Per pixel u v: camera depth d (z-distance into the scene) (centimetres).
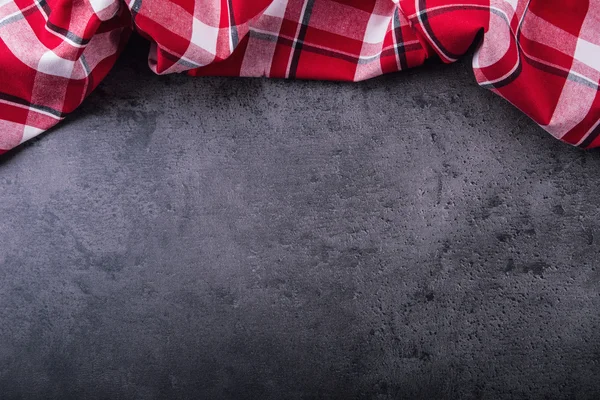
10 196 97
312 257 95
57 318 96
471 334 94
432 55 95
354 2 91
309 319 95
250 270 96
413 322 94
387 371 95
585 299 93
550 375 93
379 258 95
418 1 84
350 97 97
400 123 96
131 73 97
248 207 96
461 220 94
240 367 96
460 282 94
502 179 94
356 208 95
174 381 96
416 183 95
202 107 97
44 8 91
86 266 96
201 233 96
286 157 96
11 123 93
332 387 95
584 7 87
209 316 96
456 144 95
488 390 94
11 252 96
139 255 96
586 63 86
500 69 84
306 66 95
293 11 91
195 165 97
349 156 96
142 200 96
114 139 97
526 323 93
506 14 82
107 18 87
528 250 93
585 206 93
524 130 94
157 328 96
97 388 97
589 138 88
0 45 88
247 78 97
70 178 97
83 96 94
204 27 90
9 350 97
